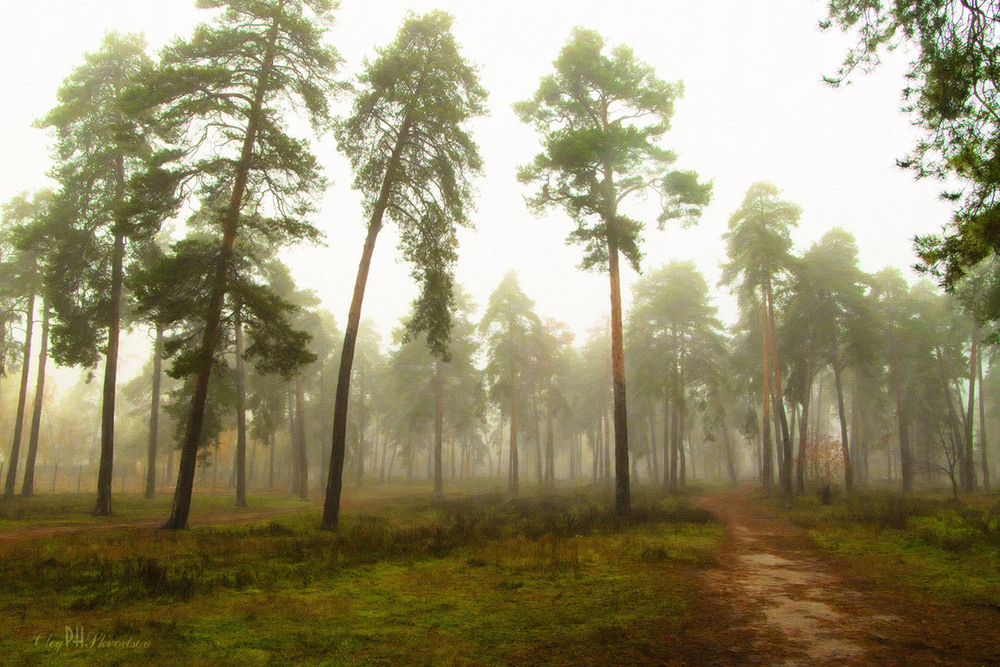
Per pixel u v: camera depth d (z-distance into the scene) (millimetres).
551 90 22891
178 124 18312
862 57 9672
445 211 21562
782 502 28453
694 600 8188
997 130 8398
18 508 21703
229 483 56750
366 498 39219
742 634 6508
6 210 31781
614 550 12727
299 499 36938
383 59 19953
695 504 30016
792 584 9492
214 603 7656
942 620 7047
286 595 8281
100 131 23531
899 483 49781
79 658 5309
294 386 44219
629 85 21688
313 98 19891
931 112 9234
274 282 34281
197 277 18594
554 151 20453
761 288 33844
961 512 18031
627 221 20594
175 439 31172
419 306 21766
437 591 8695
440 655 5598
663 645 6070
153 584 8484
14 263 31422
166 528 17156
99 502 21875
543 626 6727
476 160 21312
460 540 13812
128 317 31094
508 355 44219
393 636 6238
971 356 36094
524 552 12273
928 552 11953
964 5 8664
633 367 47312
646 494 35438
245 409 33875
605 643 6086
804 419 35031
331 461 18250
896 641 6238
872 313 34281
